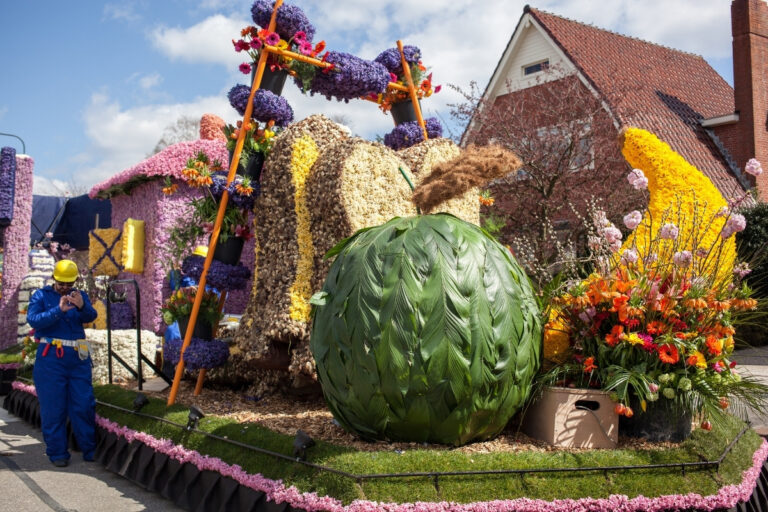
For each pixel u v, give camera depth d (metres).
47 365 5.95
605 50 19.20
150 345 8.16
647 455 4.04
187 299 6.40
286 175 6.09
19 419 8.13
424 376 3.91
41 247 15.40
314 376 5.49
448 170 4.61
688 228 5.37
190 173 6.01
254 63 6.41
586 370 4.51
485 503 3.57
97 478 5.56
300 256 5.89
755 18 17.70
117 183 11.61
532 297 4.56
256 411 5.70
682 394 4.41
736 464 4.18
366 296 4.05
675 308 4.56
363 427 4.22
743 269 4.80
